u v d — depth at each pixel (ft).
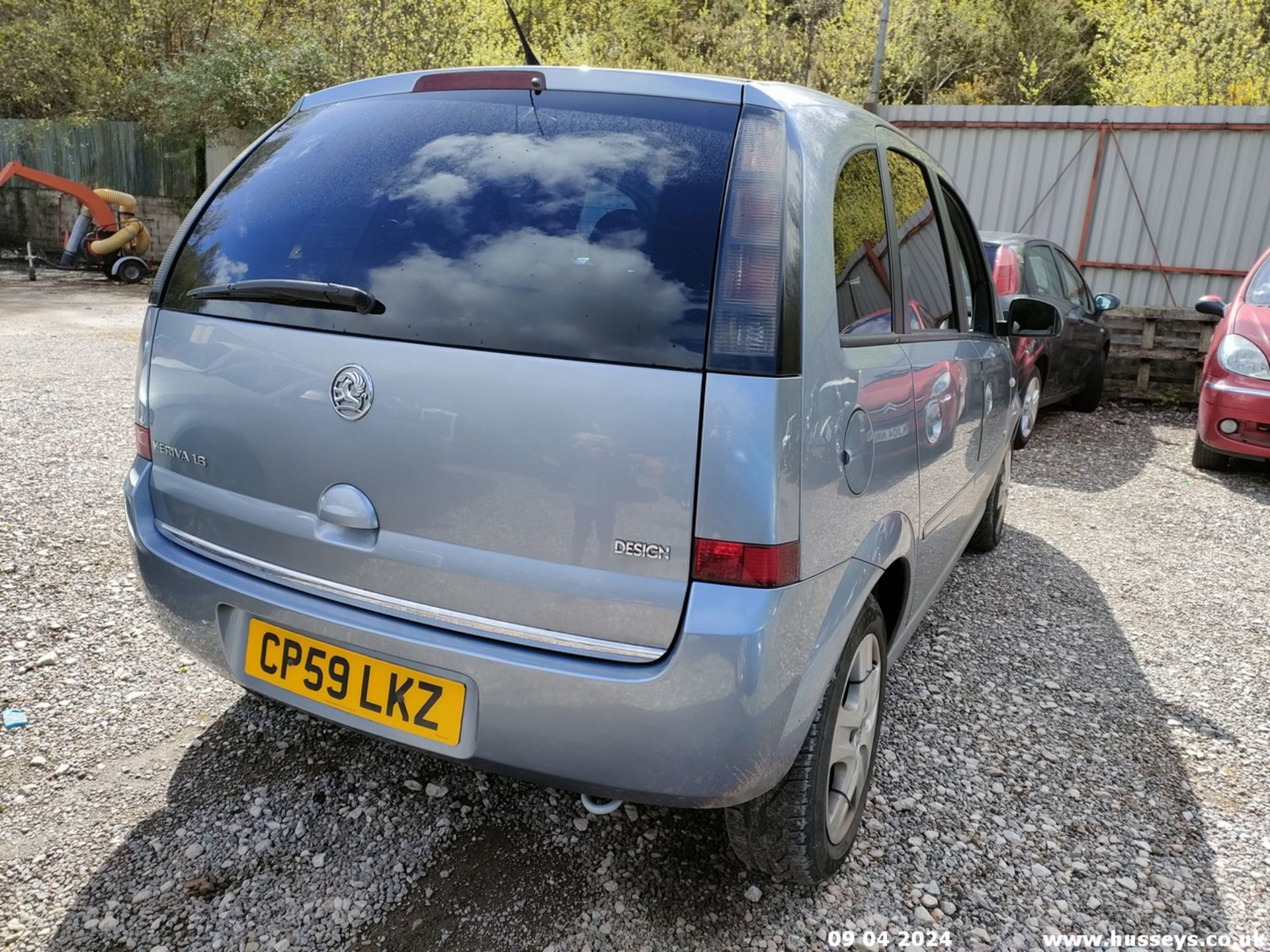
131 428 18.99
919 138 36.91
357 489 5.80
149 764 7.98
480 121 6.43
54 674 9.28
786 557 5.20
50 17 58.70
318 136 7.02
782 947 6.39
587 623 5.32
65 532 12.84
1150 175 33.99
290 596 6.19
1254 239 33.06
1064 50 85.66
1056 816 8.13
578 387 5.18
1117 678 10.89
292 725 8.68
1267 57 53.06
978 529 14.52
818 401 5.49
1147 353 28.91
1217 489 19.85
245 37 53.36
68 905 6.38
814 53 63.36
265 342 6.11
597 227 5.57
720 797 5.43
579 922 6.50
